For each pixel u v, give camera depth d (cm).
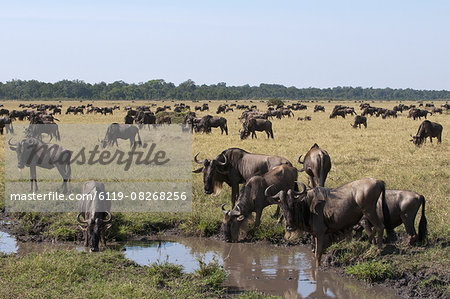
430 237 1023
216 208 1299
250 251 1057
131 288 775
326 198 955
